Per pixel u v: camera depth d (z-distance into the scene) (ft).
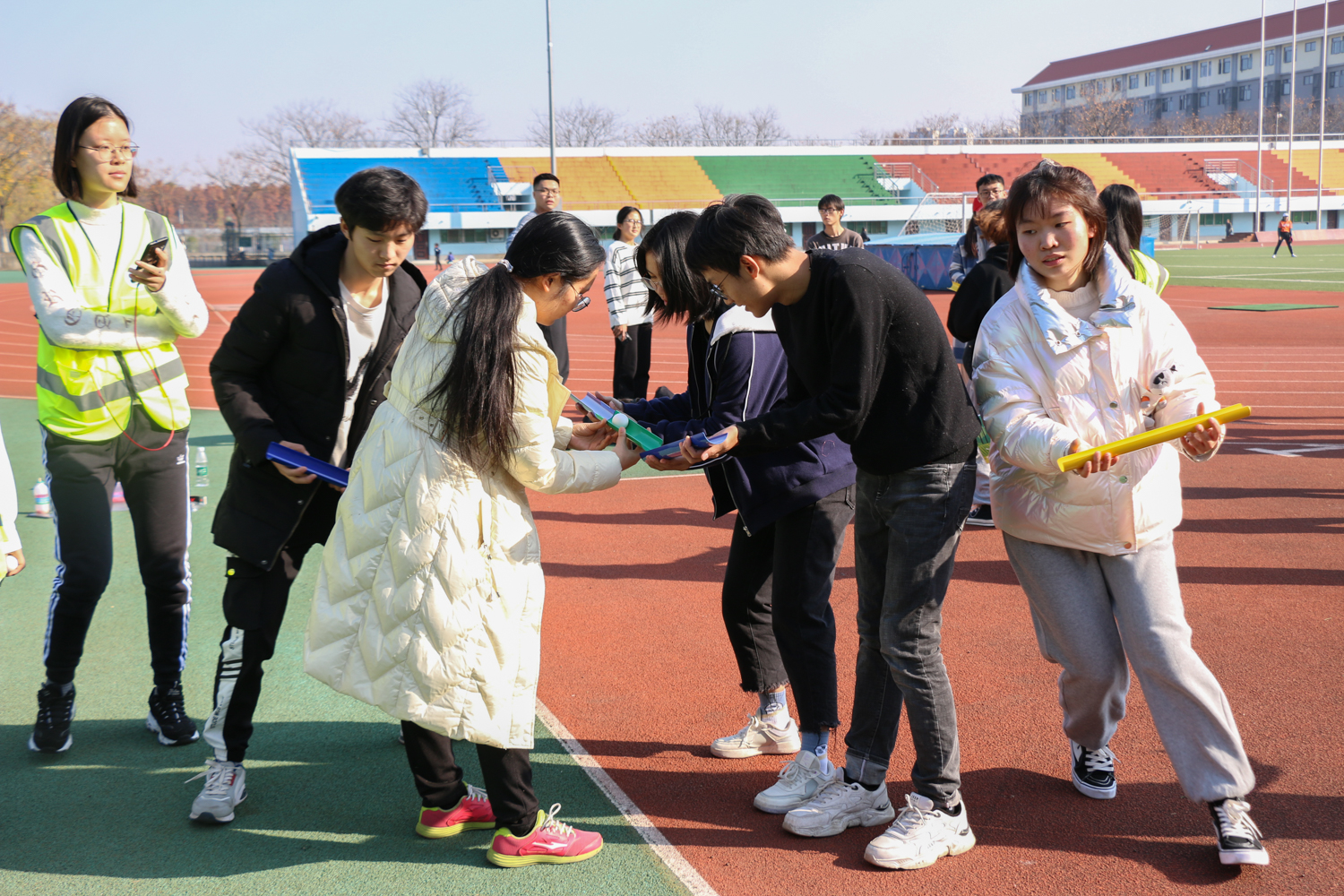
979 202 22.86
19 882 9.04
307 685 13.44
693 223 10.36
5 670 13.83
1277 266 107.55
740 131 283.18
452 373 8.52
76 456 11.19
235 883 9.03
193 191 288.30
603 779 10.89
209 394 41.39
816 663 10.34
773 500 10.12
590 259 8.89
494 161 177.06
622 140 269.03
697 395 11.16
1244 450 26.94
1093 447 8.65
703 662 13.98
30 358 53.21
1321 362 42.68
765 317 10.46
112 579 17.71
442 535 8.74
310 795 10.66
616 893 8.84
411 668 8.76
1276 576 16.58
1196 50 331.57
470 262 9.09
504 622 8.89
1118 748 11.21
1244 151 206.80
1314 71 304.09
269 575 10.03
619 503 23.08
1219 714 8.96
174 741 11.75
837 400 8.65
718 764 11.25
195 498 23.00
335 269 9.69
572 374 44.52
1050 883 8.83
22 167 190.49
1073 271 9.34
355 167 171.32
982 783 10.57
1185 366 9.20
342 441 10.27
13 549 9.12
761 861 9.32
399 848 9.66
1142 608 9.13
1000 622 15.07
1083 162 196.03
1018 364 9.42
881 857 9.06
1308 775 10.36
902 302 8.62
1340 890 8.56
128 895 8.85
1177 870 8.95
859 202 177.78
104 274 11.32
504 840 9.27
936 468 8.96
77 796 10.59
